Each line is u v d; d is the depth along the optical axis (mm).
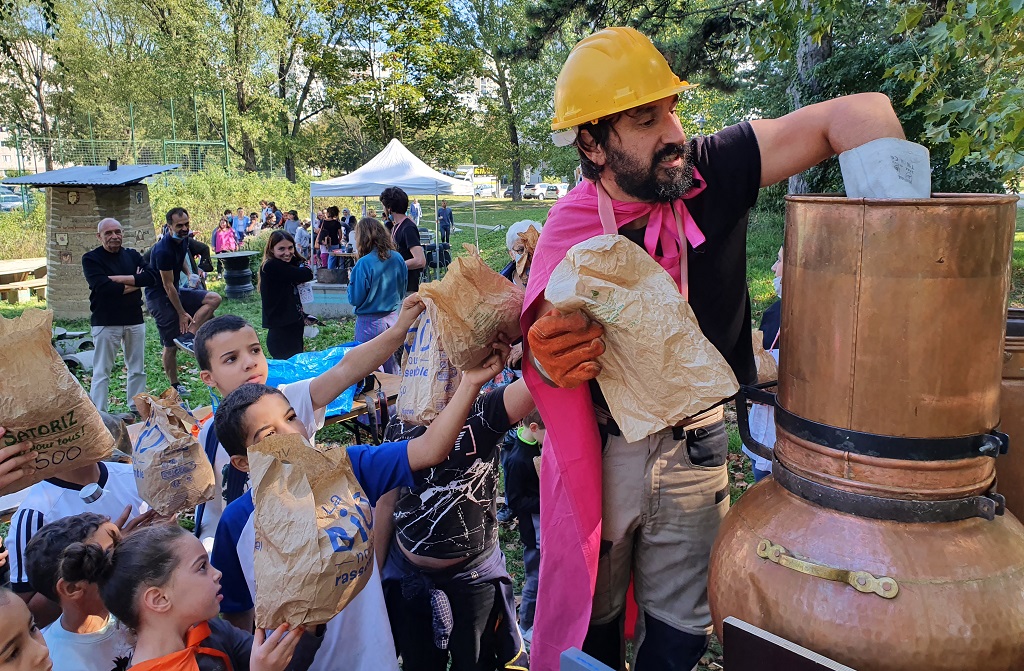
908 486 1363
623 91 1626
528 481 3229
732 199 1750
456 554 2537
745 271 1908
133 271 7785
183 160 34625
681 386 1487
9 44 14680
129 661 2166
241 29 41750
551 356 1525
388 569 2652
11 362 1988
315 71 42469
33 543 2250
